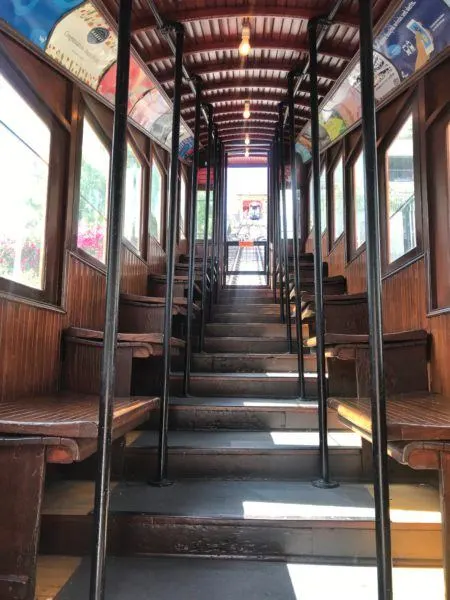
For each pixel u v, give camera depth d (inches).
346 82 124.4
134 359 114.3
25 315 85.8
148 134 155.9
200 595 56.6
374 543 66.3
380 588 48.1
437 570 63.4
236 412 101.0
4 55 80.7
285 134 174.9
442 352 92.5
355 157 167.6
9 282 82.2
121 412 65.4
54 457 53.0
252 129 178.1
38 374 90.4
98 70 105.1
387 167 129.6
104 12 89.0
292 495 75.9
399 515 68.2
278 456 85.0
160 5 95.9
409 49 97.3
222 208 209.5
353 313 132.5
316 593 57.2
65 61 95.2
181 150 208.4
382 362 50.4
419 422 54.9
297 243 112.9
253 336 151.2
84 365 98.3
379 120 131.0
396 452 54.1
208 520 67.0
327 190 200.7
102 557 49.9
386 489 49.1
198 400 107.7
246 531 67.0
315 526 66.6
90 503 72.4
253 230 329.4
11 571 51.9
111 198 55.3
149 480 83.6
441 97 97.0
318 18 93.3
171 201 89.4
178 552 67.0
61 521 67.6
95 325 122.1
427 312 99.3
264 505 71.5
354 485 81.2
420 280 103.6
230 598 55.9
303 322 140.2
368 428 60.1
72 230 108.1
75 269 109.0
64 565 64.0
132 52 109.2
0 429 53.6
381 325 50.8
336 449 85.6
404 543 65.9
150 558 66.2
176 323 146.6
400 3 87.7
